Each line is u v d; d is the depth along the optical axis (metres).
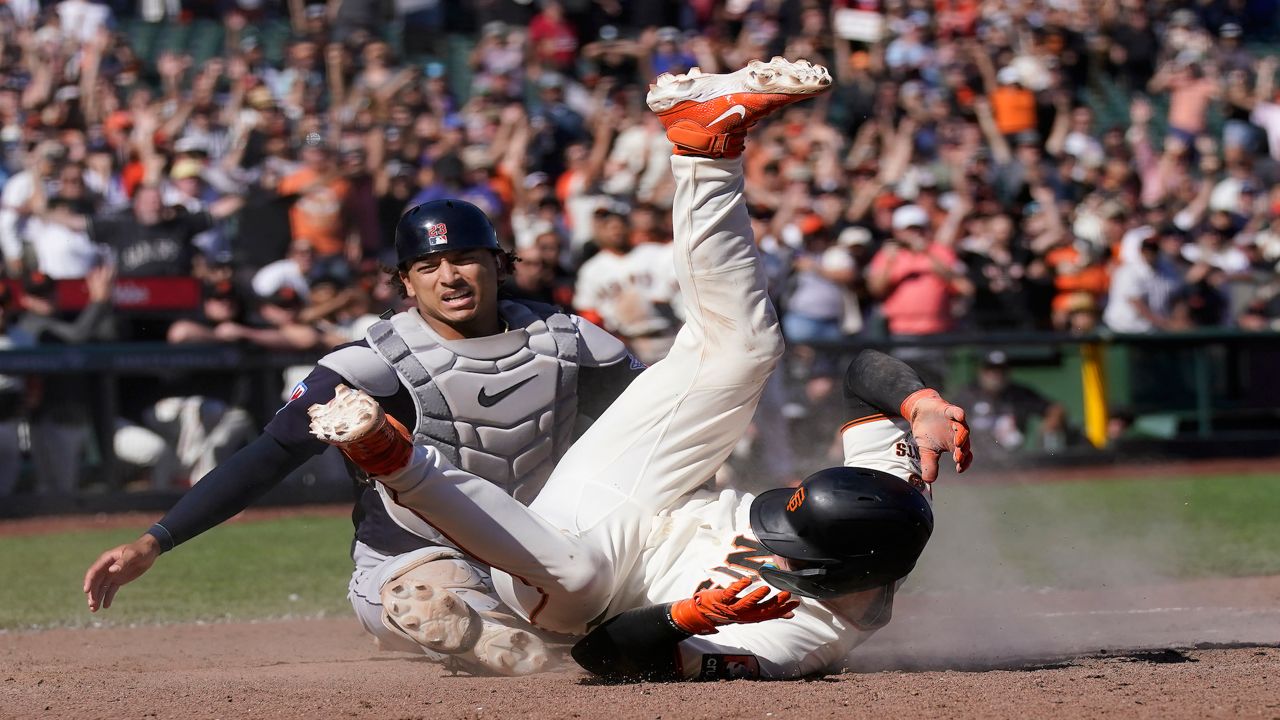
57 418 39.09
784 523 14.13
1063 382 46.75
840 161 54.44
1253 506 39.00
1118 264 53.25
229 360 40.22
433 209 16.64
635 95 54.88
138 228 41.47
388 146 47.78
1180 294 50.81
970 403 45.22
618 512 14.98
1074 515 37.41
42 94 49.44
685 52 59.75
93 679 16.59
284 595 26.95
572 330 17.28
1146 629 20.09
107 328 40.84
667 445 15.19
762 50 61.16
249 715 13.16
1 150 47.19
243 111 48.97
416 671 16.94
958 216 50.44
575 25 60.47
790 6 63.75
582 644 14.69
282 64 56.41
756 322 15.11
